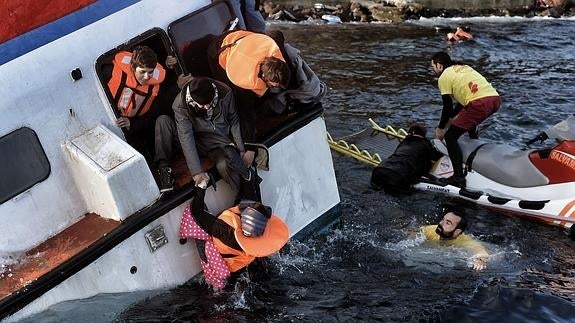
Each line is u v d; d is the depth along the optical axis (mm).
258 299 6008
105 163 5312
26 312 5004
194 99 5344
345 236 7105
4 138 5105
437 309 5973
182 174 5883
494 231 7297
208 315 5750
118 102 5633
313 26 13906
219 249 5676
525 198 7539
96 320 5414
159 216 5559
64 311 5203
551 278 6414
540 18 13922
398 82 11117
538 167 7488
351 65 11898
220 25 6316
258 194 5965
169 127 5766
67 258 5152
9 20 5070
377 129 9414
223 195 6043
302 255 6715
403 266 6617
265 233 5719
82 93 5469
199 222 5664
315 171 6766
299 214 6703
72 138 5457
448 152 8055
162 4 5914
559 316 5828
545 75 11070
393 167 8031
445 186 7988
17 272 5109
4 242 5215
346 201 7902
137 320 5617
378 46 12711
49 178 5383
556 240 7082
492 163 7809
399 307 6004
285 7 14594
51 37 5305
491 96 7812
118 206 5328
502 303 6027
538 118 9570
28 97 5191
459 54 12164
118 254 5391
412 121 9773
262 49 5594
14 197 5215
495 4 14211
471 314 5891
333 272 6484
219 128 5711
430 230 7105
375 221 7477
